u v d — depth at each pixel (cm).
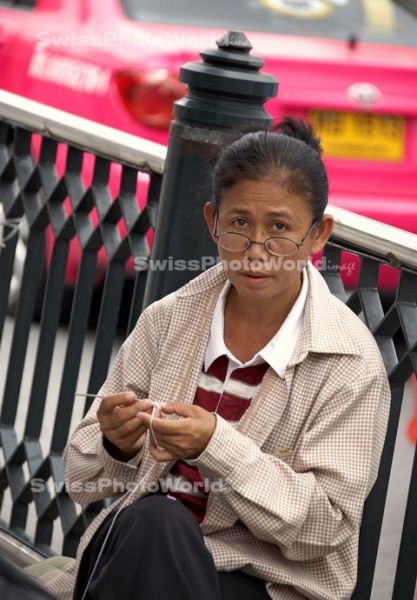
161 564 426
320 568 471
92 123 639
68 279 1059
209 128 547
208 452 442
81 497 504
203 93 550
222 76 541
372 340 477
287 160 452
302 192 453
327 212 529
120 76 1008
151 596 425
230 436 443
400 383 512
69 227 657
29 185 682
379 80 1059
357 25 1108
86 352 1079
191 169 555
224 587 456
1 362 1029
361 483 455
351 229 518
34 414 688
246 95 543
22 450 694
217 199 462
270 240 454
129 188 618
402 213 1059
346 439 461
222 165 459
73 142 639
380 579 748
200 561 430
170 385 484
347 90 1047
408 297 508
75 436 506
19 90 1096
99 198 630
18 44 1112
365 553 534
